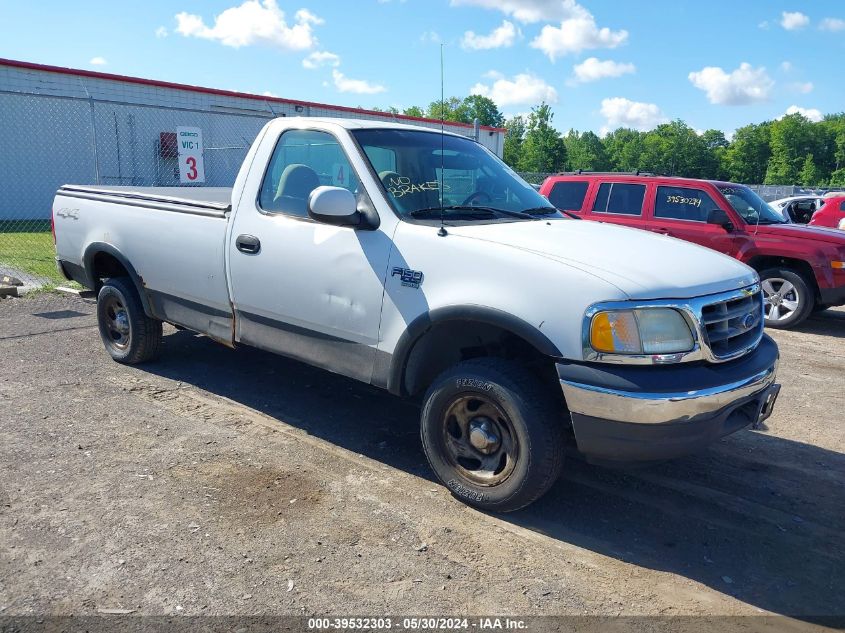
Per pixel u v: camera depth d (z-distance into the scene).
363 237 3.92
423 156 4.36
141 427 4.60
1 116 18.09
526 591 2.99
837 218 14.33
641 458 3.21
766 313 8.98
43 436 4.39
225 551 3.19
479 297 3.42
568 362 3.21
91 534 3.29
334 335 4.09
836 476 4.24
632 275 3.26
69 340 6.77
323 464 4.14
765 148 100.00
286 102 23.56
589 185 10.11
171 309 5.24
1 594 2.84
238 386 5.48
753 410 3.52
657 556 3.30
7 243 14.27
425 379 3.95
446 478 3.73
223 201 5.32
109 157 20.22
